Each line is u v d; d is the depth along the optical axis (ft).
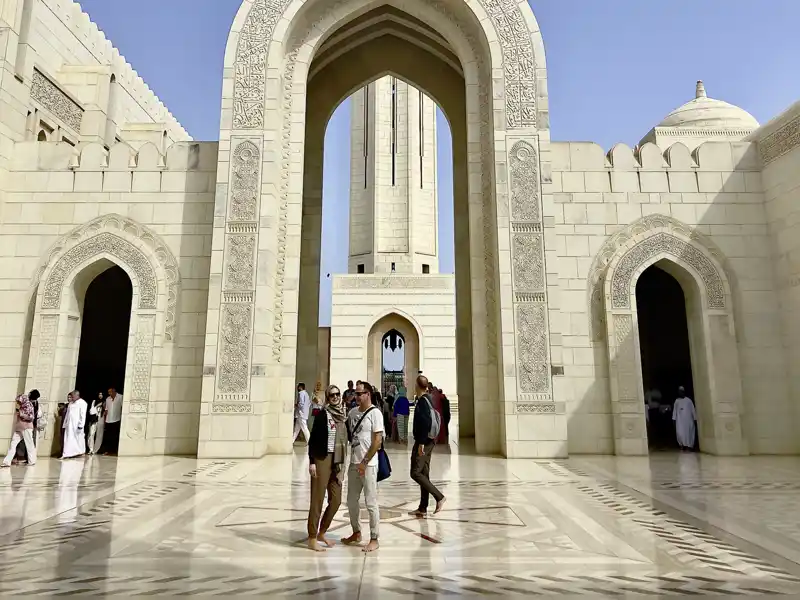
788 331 40.63
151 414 39.55
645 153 43.98
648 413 58.03
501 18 43.50
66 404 40.04
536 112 42.16
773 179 42.11
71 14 58.29
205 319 41.11
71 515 21.03
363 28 54.39
